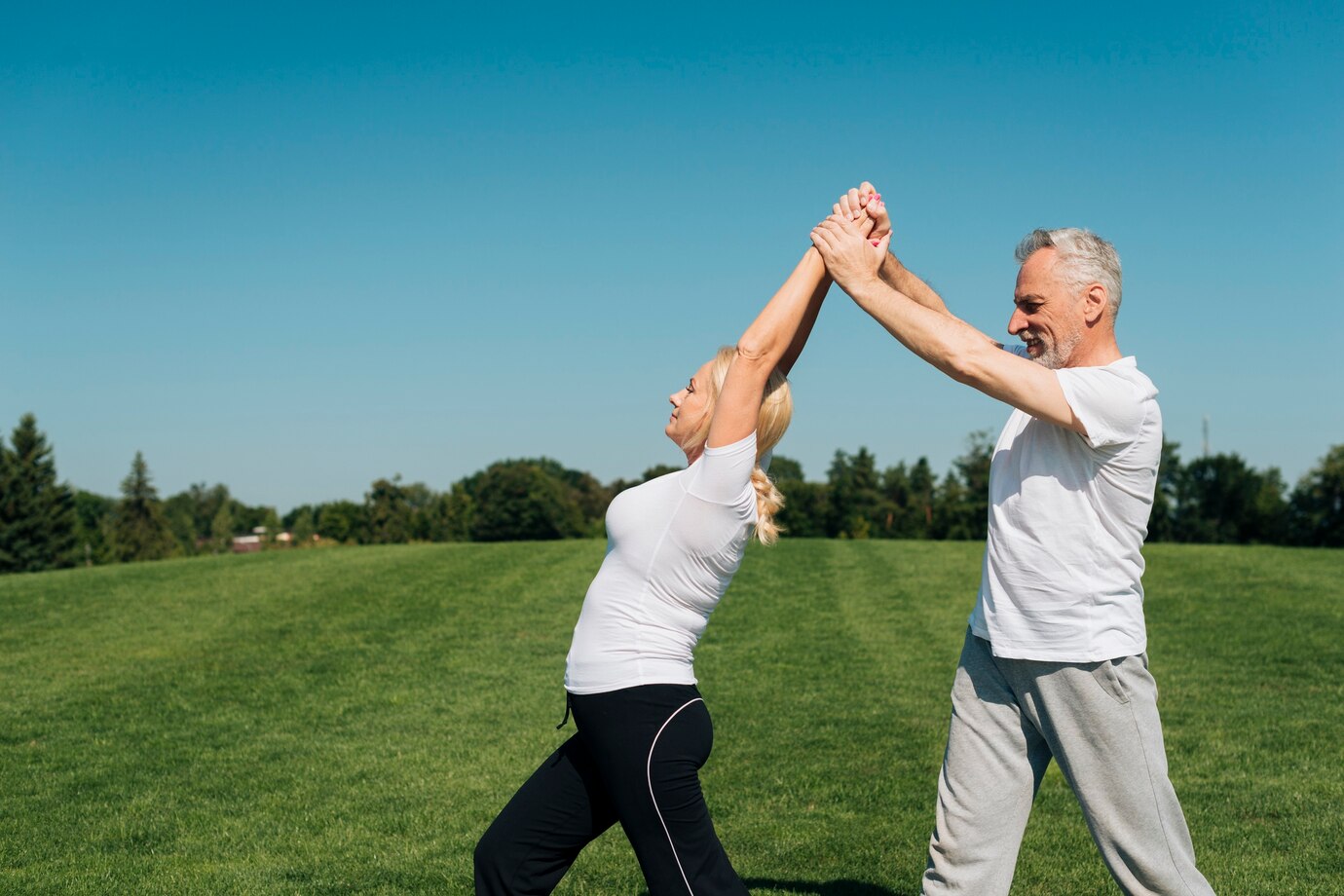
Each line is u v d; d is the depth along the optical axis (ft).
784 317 9.46
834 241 9.73
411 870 15.43
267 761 22.24
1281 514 184.96
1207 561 55.52
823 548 64.49
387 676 31.35
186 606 45.14
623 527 9.38
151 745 23.71
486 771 21.18
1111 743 9.60
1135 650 9.63
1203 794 18.83
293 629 39.58
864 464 237.66
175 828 17.76
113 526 275.18
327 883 14.88
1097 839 9.86
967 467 216.33
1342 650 33.09
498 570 54.80
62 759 22.61
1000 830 10.20
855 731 23.93
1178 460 196.65
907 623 39.47
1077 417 9.17
